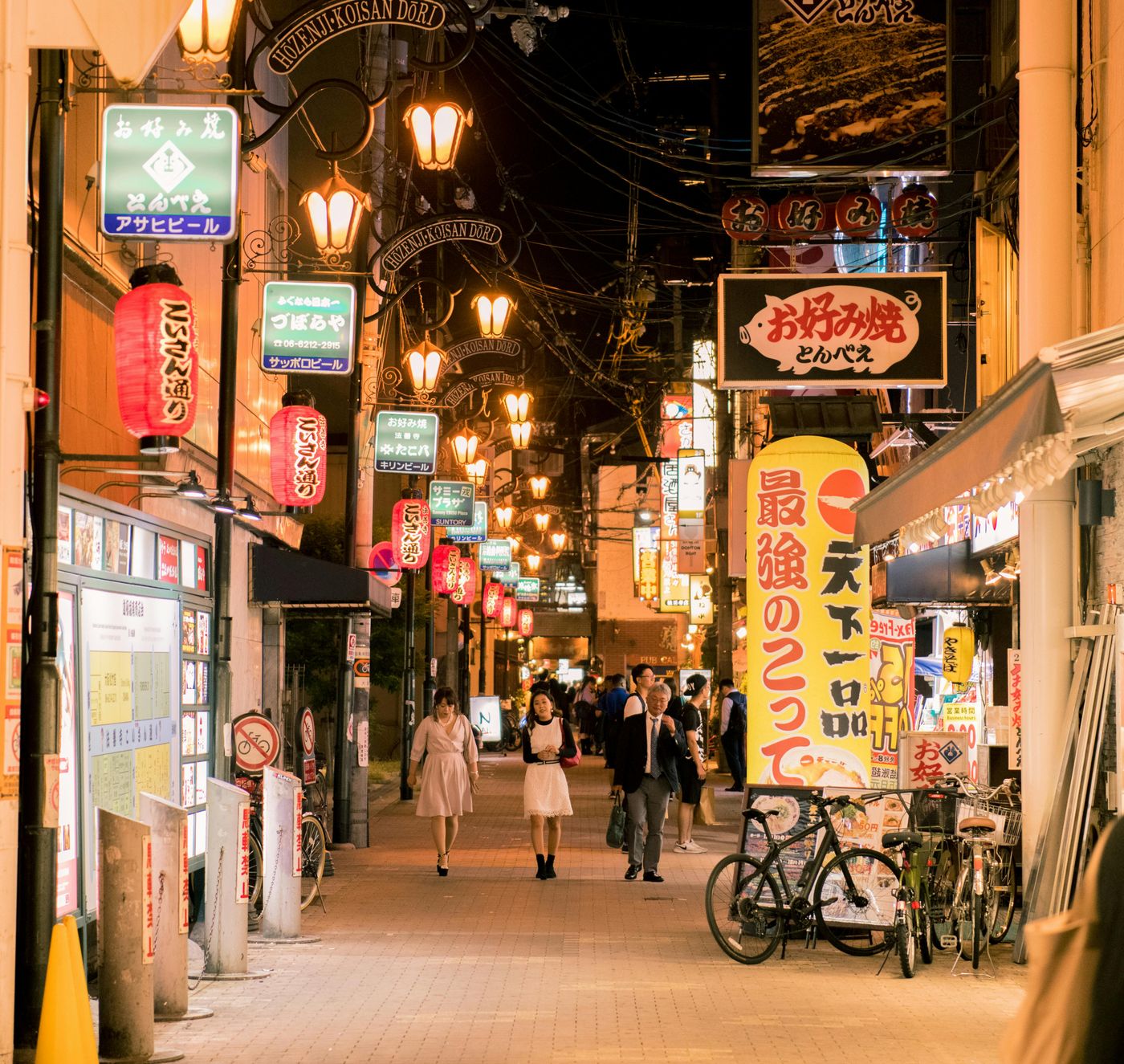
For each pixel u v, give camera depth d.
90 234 11.05
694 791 18.66
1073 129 10.96
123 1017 7.67
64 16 7.17
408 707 27.36
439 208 23.38
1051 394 6.66
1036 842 11.04
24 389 7.21
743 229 14.82
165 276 9.02
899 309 13.17
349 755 19.20
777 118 14.04
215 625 12.23
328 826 20.62
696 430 37.53
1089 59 11.37
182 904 8.93
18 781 7.10
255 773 12.94
